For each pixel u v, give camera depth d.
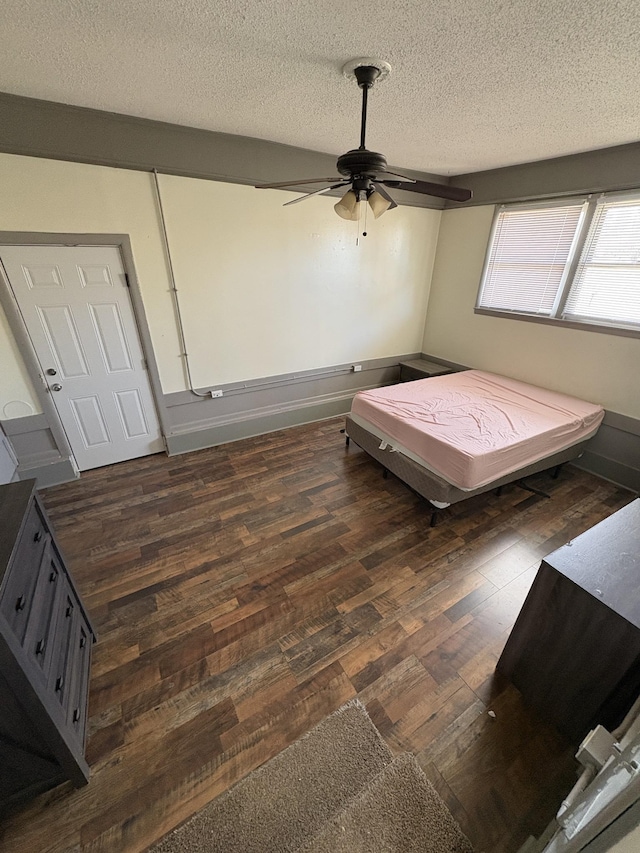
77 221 2.53
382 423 3.02
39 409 2.80
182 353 3.26
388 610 1.99
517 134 2.56
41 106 2.17
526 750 1.42
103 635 1.83
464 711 1.54
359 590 2.11
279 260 3.43
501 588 2.14
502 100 2.02
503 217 3.73
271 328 3.65
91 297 2.76
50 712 1.10
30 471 2.88
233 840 1.18
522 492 3.05
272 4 1.28
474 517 2.74
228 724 1.48
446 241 4.34
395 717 1.52
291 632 1.86
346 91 1.97
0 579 0.99
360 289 4.09
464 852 1.17
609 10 1.25
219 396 3.59
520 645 1.53
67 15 1.34
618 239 2.95
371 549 2.41
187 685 1.62
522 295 3.73
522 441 2.57
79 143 2.34
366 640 1.82
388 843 1.18
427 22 1.37
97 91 2.02
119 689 1.59
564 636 1.35
